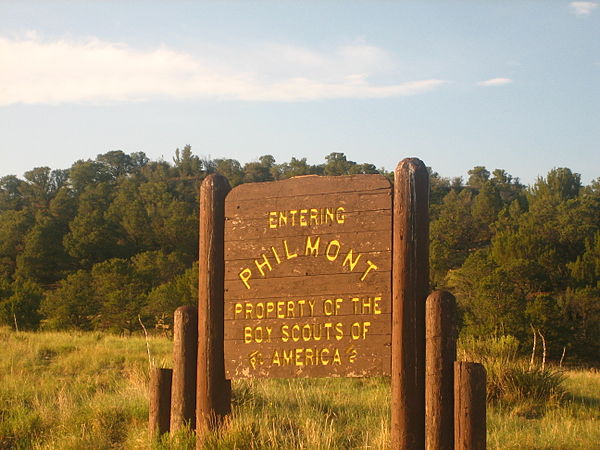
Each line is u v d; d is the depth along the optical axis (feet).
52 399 34.09
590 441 25.46
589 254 229.86
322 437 23.76
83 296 157.79
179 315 23.85
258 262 22.82
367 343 21.11
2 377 41.57
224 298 23.21
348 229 21.72
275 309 22.43
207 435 22.54
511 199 596.70
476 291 159.63
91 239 386.32
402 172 20.62
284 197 22.71
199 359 23.34
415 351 19.99
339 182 22.02
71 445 24.34
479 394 18.95
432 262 258.16
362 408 30.53
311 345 21.84
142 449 23.57
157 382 24.09
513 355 42.55
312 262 22.09
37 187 603.26
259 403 30.60
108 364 48.08
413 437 19.76
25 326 115.34
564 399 36.58
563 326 143.33
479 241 400.06
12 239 397.80
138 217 428.56
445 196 553.23
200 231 23.66
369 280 21.27
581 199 388.57
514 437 25.85
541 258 226.17
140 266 255.09
